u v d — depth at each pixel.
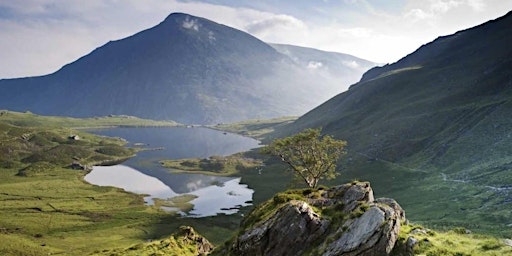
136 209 167.62
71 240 126.69
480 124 168.50
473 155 145.00
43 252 113.25
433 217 94.25
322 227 42.97
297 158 99.00
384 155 193.75
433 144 178.25
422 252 36.72
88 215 159.25
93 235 132.38
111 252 78.88
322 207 46.91
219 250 52.06
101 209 168.75
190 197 187.00
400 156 184.75
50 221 149.88
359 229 39.41
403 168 165.25
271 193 181.62
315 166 97.19
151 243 79.69
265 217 47.62
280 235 43.44
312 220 43.38
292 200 46.44
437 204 105.44
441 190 119.56
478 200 99.19
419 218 96.38
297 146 98.44
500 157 130.25
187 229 81.94
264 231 44.50
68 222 148.88
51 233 135.25
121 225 144.75
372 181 154.75
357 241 38.38
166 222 146.38
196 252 76.94
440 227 81.50
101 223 147.50
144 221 149.00
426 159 165.12
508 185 103.88
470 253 35.53
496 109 173.50
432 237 39.94
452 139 171.38
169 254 72.88
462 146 158.00
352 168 185.38
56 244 122.25
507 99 178.75
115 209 168.62
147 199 187.25
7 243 120.06
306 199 49.28
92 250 113.94
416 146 186.12
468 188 113.00
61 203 179.00
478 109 186.00
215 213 155.75
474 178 121.50
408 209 108.62
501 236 68.62
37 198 189.12
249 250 44.72
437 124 197.75
